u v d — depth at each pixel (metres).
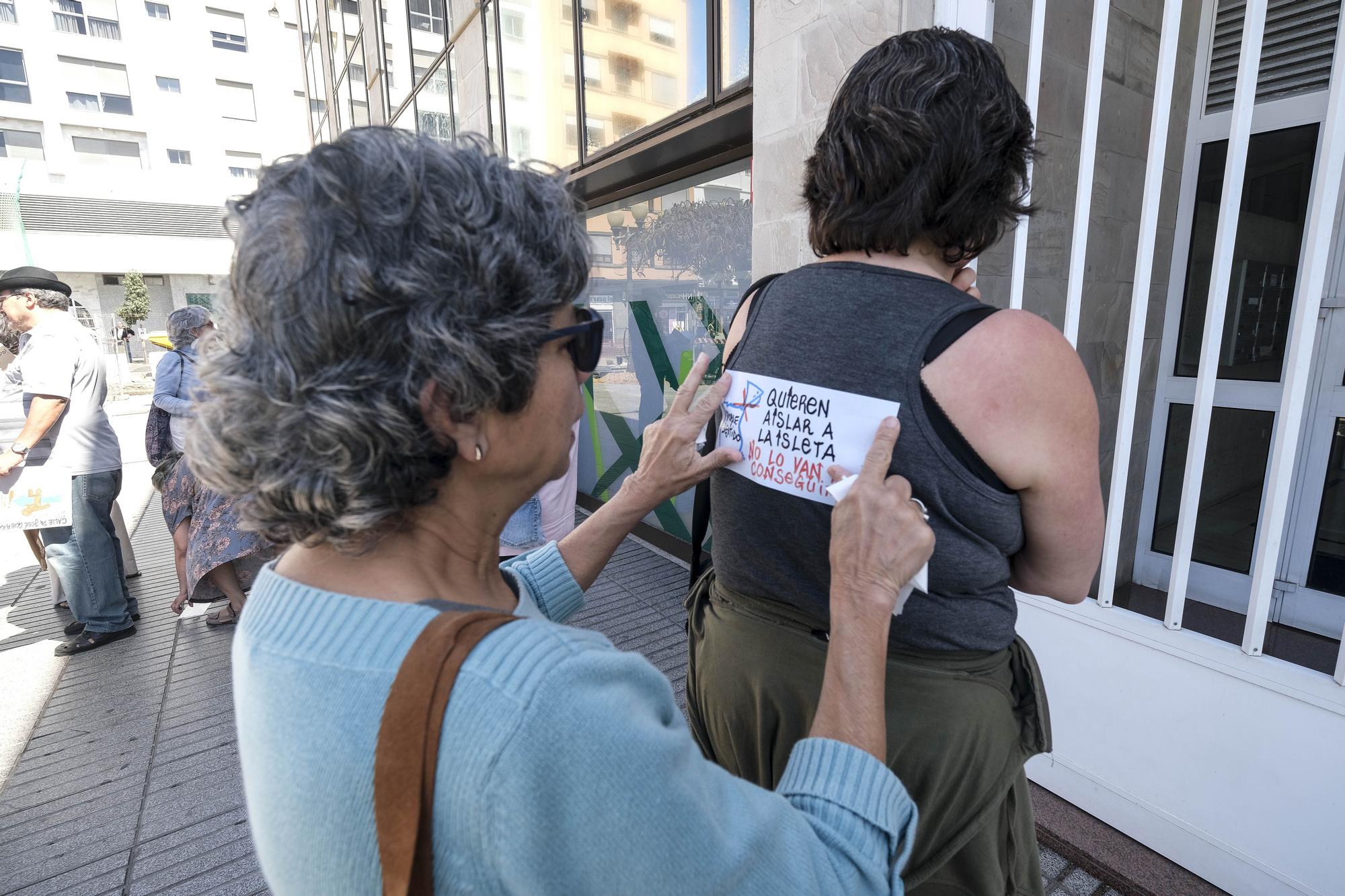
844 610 0.67
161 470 3.57
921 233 0.81
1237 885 1.59
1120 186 2.51
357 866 0.45
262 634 0.52
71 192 25.89
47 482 3.16
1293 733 1.46
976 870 0.86
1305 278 1.38
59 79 25.77
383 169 0.48
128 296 25.61
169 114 27.44
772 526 0.88
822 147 0.87
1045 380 0.73
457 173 0.50
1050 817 1.87
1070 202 2.35
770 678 0.89
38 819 2.20
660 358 4.20
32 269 3.17
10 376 3.50
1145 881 1.66
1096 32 1.64
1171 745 1.67
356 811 0.45
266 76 28.92
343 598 0.51
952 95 0.75
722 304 3.63
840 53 2.08
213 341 0.52
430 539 0.57
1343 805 1.41
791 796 0.60
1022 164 0.82
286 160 0.52
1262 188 2.43
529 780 0.43
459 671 0.45
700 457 0.94
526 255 0.52
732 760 0.96
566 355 0.60
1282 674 1.47
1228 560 2.64
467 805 0.43
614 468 4.87
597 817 0.45
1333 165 1.33
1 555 5.02
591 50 3.97
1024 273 1.89
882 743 0.62
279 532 0.54
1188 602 2.72
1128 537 2.87
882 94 0.78
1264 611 1.49
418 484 0.52
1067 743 1.90
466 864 0.44
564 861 0.44
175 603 3.58
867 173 0.79
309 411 0.46
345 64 9.77
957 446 0.74
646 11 3.44
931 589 0.79
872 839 0.57
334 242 0.46
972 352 0.73
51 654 3.38
